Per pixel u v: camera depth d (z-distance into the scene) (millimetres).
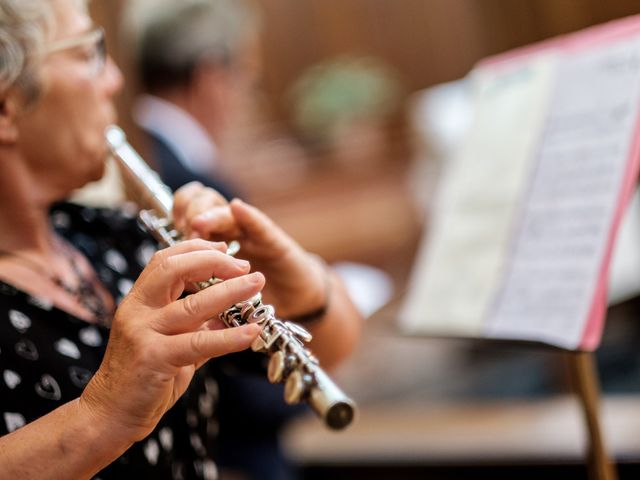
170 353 893
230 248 1204
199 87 2490
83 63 1244
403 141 6297
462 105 4824
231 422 2230
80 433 920
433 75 6707
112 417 918
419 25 6676
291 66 6430
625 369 2596
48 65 1204
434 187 5668
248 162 6055
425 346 3232
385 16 6664
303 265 1338
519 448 2230
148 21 2463
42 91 1195
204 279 933
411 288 1809
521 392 2611
